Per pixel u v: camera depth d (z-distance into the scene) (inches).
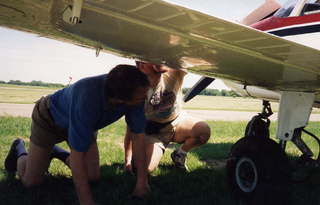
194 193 114.9
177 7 55.3
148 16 61.7
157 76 124.0
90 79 90.7
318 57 75.0
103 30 77.9
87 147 88.8
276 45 70.6
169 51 91.8
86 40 94.3
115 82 84.2
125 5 57.6
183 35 69.6
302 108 110.6
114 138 244.2
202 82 176.6
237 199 110.8
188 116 148.5
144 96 87.0
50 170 134.6
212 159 186.7
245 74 111.5
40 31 88.0
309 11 114.4
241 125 393.7
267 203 101.4
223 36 68.8
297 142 112.3
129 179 126.2
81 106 87.0
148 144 134.6
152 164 133.5
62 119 103.3
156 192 111.5
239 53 79.7
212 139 271.9
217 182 128.0
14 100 882.8
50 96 107.9
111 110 93.7
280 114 115.9
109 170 138.9
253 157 106.3
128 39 85.6
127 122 105.1
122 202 104.3
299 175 115.8
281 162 104.2
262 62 86.3
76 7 55.5
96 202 104.3
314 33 109.6
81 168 89.5
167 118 139.1
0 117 358.6
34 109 110.1
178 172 142.6
